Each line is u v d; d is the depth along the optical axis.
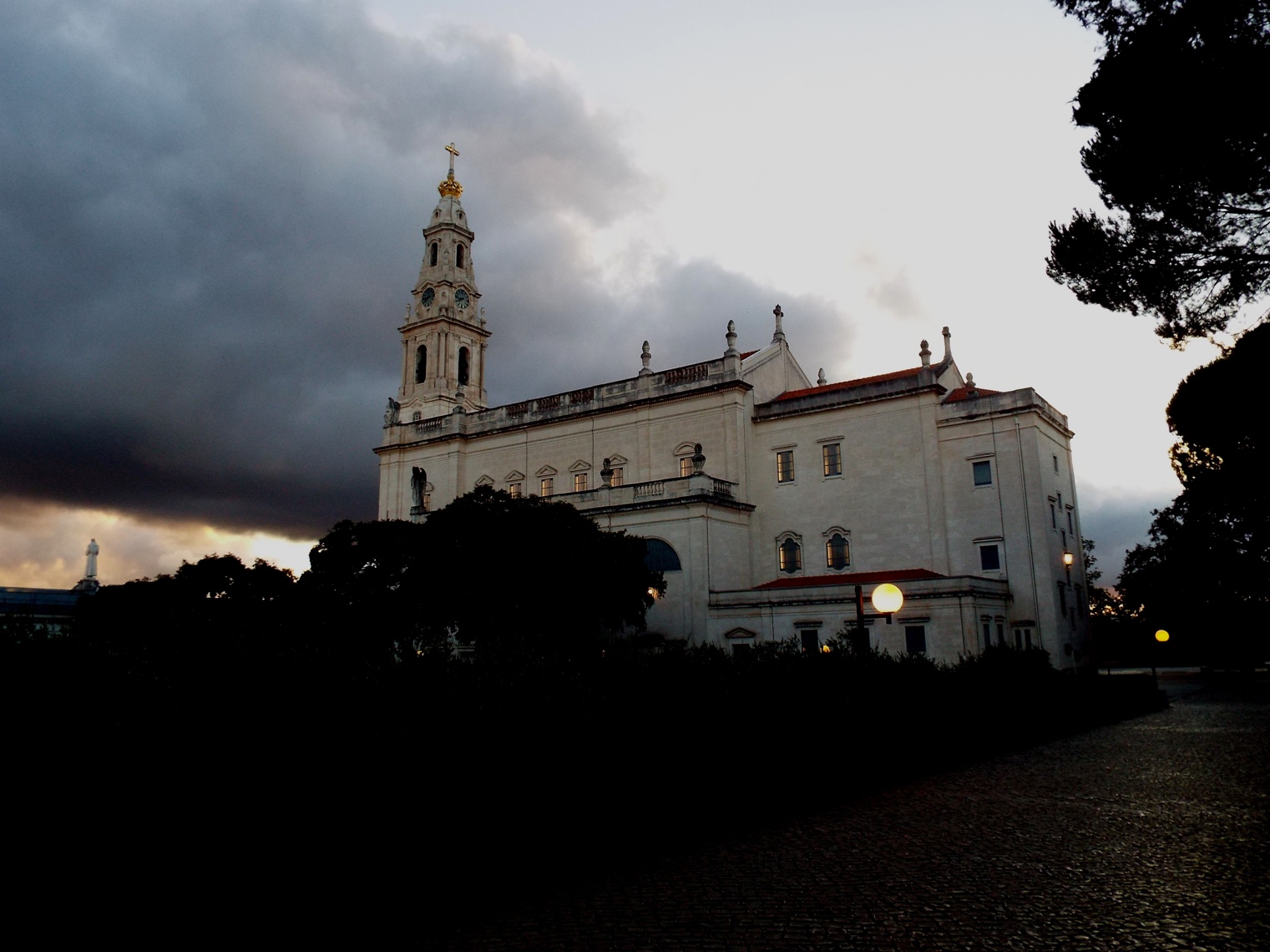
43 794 8.19
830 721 17.89
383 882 10.10
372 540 46.66
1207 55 18.39
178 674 10.38
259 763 9.52
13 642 9.50
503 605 41.78
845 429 54.50
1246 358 33.81
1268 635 62.25
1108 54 20.31
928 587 44.25
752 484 57.16
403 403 85.44
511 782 11.76
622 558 44.81
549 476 64.75
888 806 17.00
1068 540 52.06
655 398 59.53
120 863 8.41
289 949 9.21
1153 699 39.28
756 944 9.23
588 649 19.27
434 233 88.94
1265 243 20.48
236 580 44.22
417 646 41.53
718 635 50.03
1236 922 9.75
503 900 10.99
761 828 15.14
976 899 10.75
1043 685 28.75
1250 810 15.83
